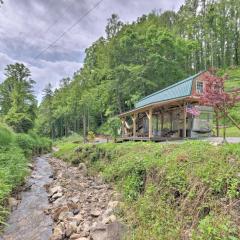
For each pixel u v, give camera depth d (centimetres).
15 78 4741
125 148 1229
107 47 4662
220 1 6366
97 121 5344
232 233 394
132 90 3834
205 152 689
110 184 1040
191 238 430
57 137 6862
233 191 475
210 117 1809
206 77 873
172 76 3981
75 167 1694
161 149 904
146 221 564
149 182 725
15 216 736
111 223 590
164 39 3997
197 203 515
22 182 1099
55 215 721
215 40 5916
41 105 7412
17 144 1964
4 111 4875
